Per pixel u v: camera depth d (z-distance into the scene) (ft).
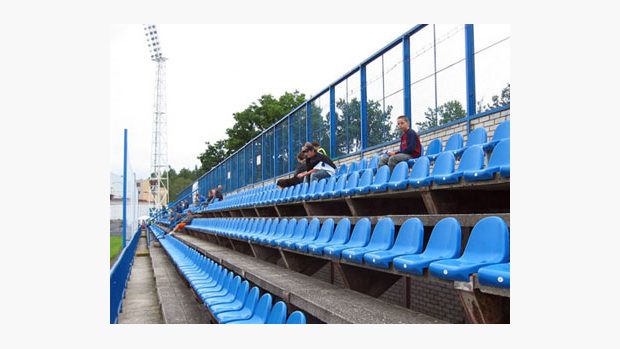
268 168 58.34
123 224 35.17
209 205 66.69
